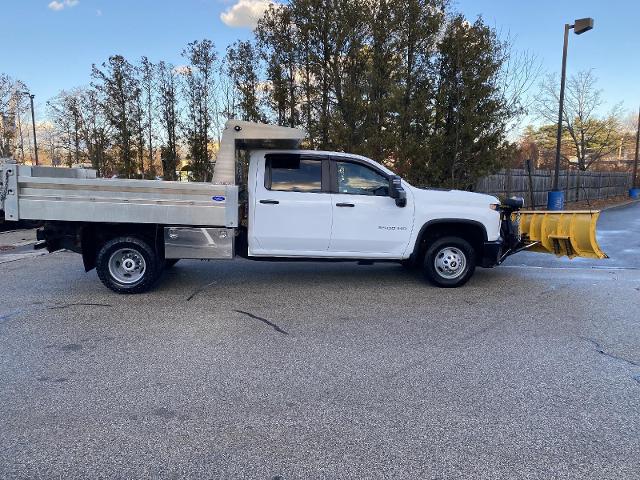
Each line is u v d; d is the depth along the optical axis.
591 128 42.41
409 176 12.98
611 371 4.25
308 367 4.32
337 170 6.92
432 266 7.25
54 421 3.36
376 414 3.48
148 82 17.06
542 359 4.52
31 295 6.73
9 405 3.57
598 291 7.21
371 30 12.55
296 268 8.75
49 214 6.32
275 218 6.77
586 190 29.91
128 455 2.97
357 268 8.80
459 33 12.85
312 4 12.53
